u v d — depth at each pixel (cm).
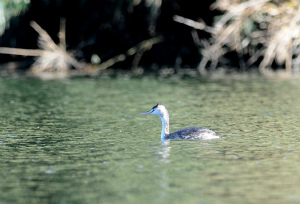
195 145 1902
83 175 1570
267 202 1347
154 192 1424
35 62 4644
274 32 4188
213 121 2331
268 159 1711
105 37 4775
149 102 2862
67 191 1437
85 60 4753
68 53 4706
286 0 4119
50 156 1780
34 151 1847
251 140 1969
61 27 4669
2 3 3672
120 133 2119
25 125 2284
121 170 1614
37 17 4694
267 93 3134
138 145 1916
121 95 3127
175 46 4772
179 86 3503
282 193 1408
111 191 1434
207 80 3822
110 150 1848
